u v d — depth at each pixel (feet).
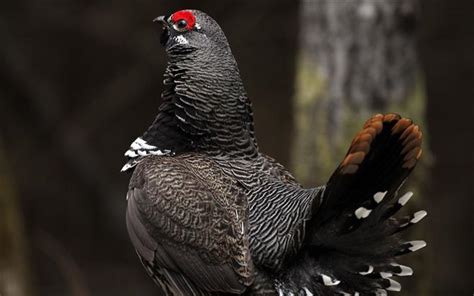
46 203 66.85
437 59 65.41
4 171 42.73
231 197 27.32
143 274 64.95
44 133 66.74
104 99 69.15
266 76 67.36
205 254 26.84
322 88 36.37
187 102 28.58
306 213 26.12
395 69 35.86
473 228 63.36
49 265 64.44
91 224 66.59
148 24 69.00
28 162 67.41
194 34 28.91
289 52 67.36
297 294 26.27
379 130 23.16
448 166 64.95
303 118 36.91
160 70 69.00
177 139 28.84
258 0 67.82
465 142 65.05
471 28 65.62
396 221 25.27
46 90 66.69
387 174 24.17
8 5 68.90
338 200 24.72
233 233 26.81
